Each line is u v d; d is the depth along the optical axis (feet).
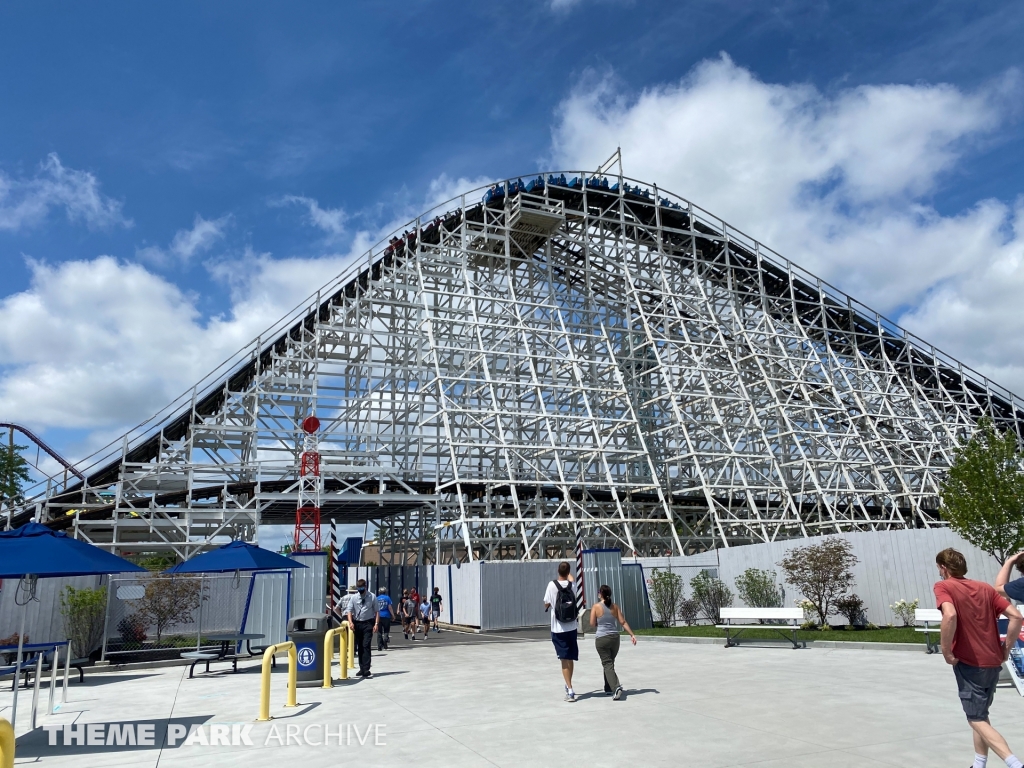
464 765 26.91
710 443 160.25
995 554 73.72
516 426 144.36
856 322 188.65
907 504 167.32
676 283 169.58
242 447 130.82
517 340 151.43
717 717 33.68
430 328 130.82
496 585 102.27
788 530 151.43
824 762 25.73
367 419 138.82
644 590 94.12
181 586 71.00
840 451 155.74
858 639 64.54
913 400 176.35
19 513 112.88
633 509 146.41
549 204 157.48
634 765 26.03
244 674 58.39
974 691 22.39
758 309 173.17
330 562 72.02
